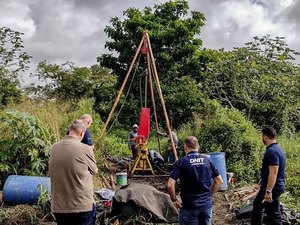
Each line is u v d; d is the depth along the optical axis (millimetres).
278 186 5973
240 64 17812
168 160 12570
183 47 20047
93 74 27359
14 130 9414
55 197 5000
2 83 17938
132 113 20094
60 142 5133
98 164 12258
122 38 20516
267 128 6035
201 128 13008
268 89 16938
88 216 5043
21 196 7891
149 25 20109
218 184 5133
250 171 10930
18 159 9609
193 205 4965
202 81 19609
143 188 7418
